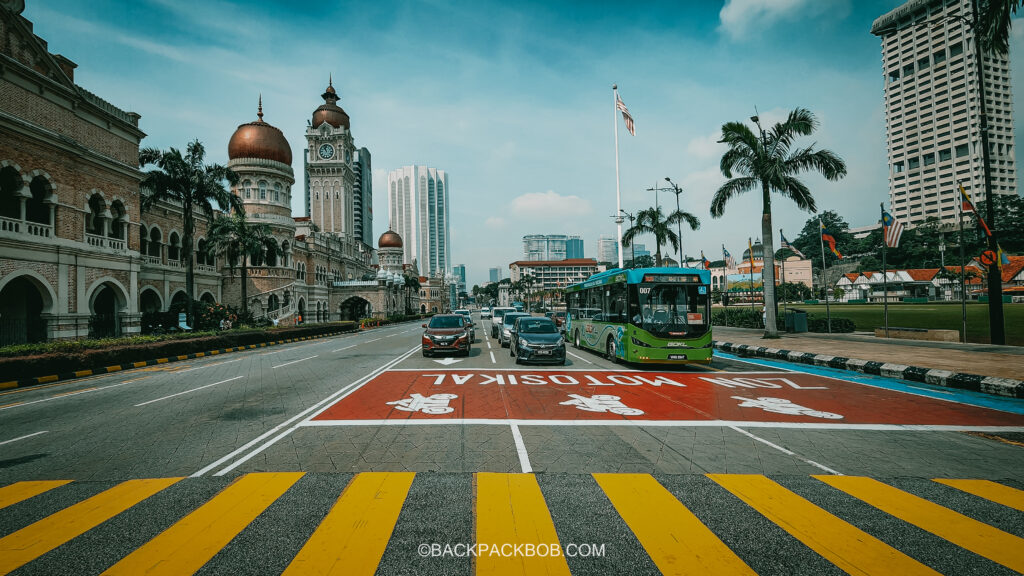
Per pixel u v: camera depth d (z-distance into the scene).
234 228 33.28
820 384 11.01
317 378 12.34
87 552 3.55
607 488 4.73
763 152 20.38
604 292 16.55
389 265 96.56
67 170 21.66
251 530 3.87
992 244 16.38
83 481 5.07
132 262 25.23
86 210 22.64
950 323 29.02
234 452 6.02
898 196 124.94
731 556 3.46
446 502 4.39
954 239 86.56
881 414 8.01
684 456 5.76
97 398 10.12
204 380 12.43
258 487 4.80
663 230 32.75
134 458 5.85
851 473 5.20
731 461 5.58
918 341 18.77
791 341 19.61
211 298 38.66
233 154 45.81
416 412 8.13
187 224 26.94
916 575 3.20
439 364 15.02
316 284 55.22
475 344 22.56
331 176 72.88
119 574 3.26
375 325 50.69
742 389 10.36
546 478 5.01
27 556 3.50
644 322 13.37
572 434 6.72
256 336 25.50
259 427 7.26
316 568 3.30
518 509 4.23
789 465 5.45
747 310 33.00
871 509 4.26
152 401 9.57
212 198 27.30
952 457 5.75
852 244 108.44
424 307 135.50
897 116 125.00
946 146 114.81
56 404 9.55
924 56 118.50
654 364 14.73
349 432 6.88
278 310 44.81
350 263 70.62
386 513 4.16
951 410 8.32
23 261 19.31
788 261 103.00
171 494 4.66
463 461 5.56
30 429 7.42
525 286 135.88
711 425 7.24
